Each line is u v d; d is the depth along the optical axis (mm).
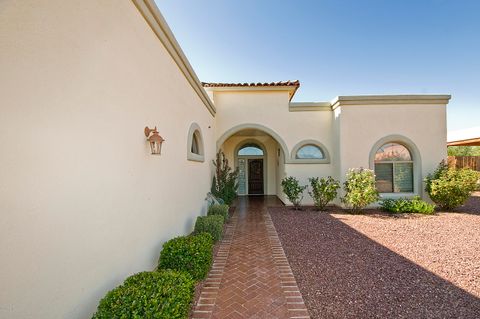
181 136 5535
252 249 5422
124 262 3035
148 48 3875
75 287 2201
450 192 8516
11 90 1659
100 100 2627
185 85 5918
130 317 2039
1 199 1588
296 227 7180
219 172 10367
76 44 2275
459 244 5402
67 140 2146
